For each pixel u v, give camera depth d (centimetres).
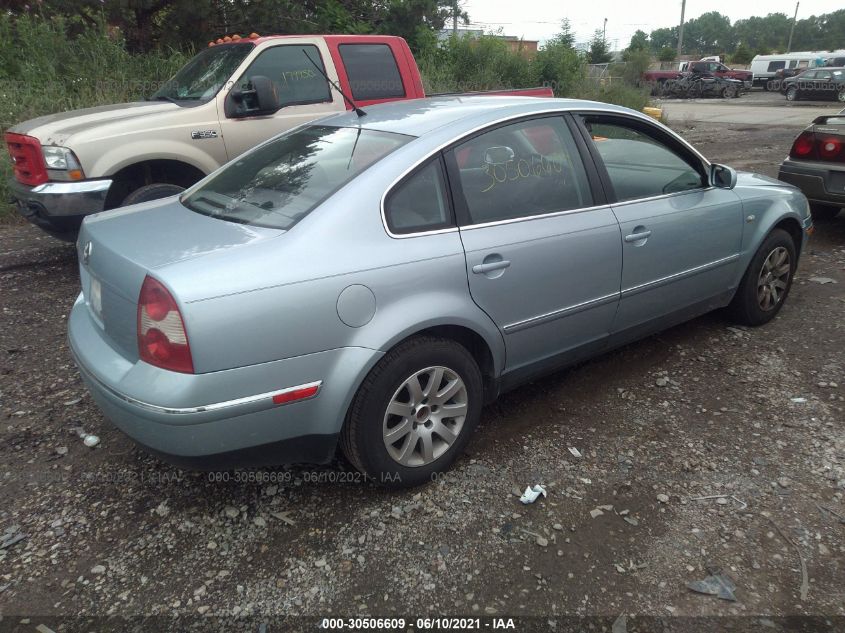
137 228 289
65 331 467
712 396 371
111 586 243
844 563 250
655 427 342
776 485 294
